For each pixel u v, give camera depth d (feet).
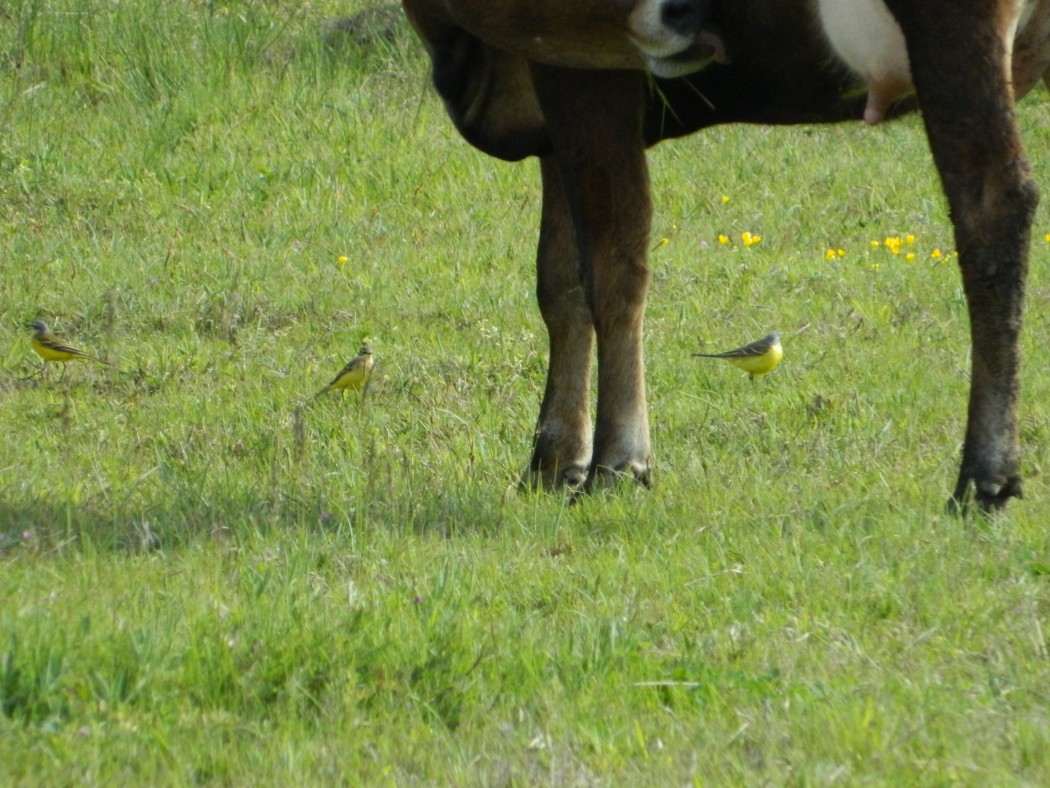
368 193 135.33
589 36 63.77
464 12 65.62
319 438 80.23
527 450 79.41
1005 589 55.62
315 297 110.32
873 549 60.39
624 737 45.11
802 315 104.37
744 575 58.39
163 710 45.78
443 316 107.45
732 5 63.36
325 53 159.33
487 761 43.68
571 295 74.69
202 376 93.61
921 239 125.39
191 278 114.21
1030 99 156.25
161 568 57.88
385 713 46.55
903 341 98.22
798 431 80.33
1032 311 102.32
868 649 51.34
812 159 143.13
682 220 129.70
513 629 52.54
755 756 43.93
